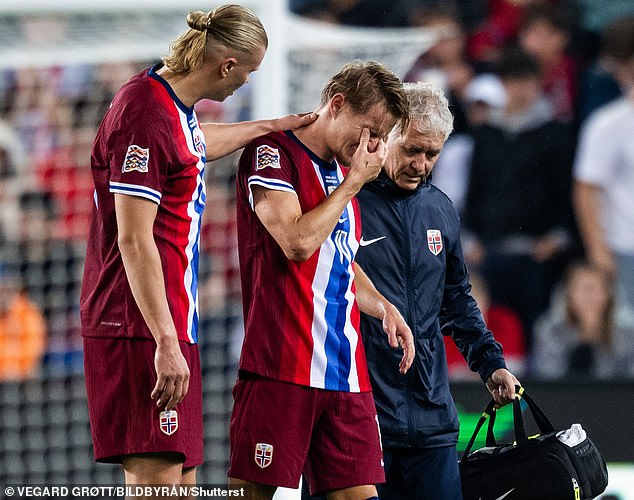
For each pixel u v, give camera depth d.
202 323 22.73
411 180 13.45
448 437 13.65
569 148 29.91
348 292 12.20
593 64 30.95
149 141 11.12
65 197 24.06
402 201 13.65
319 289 11.93
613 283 29.38
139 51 20.98
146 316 10.95
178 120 11.41
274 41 18.48
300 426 11.84
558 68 30.92
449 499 13.58
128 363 11.27
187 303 11.59
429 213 13.78
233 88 11.76
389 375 13.39
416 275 13.55
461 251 14.27
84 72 25.16
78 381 23.34
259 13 18.50
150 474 11.38
